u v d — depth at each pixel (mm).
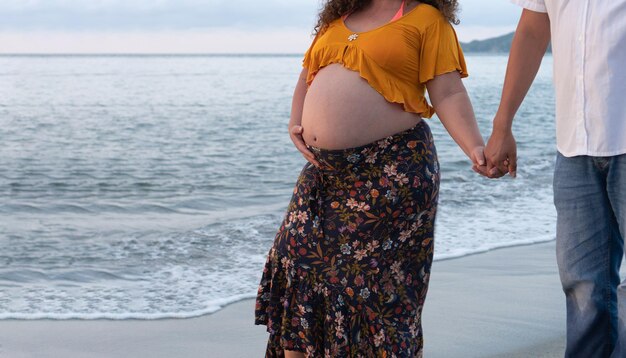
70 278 5105
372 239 2537
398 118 2541
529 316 4227
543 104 22891
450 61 2568
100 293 4754
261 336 3961
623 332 2234
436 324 4074
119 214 7625
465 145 2578
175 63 84000
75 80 39750
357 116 2514
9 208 7895
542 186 8797
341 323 2578
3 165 11141
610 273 2373
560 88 2326
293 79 41219
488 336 3904
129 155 12273
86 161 11617
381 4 2607
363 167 2543
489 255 5711
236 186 9406
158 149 13008
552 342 3830
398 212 2527
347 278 2557
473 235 6387
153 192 9023
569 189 2365
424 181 2537
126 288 4863
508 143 2514
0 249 5930
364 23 2613
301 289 2617
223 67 68188
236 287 4859
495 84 33938
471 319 4164
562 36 2281
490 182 9023
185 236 6301
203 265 5418
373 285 2545
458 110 2580
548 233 6477
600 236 2350
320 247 2578
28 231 6684
